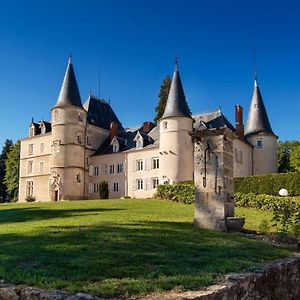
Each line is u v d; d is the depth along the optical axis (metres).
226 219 14.59
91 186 55.09
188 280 6.72
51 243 9.79
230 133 15.54
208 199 14.93
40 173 58.28
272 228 15.84
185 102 48.72
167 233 12.30
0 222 18.39
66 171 51.91
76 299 5.44
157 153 50.09
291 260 9.41
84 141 54.78
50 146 57.81
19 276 6.67
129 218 17.56
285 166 68.12
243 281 7.01
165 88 66.19
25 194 59.44
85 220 16.48
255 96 53.25
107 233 11.50
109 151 54.94
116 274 7.02
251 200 26.58
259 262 8.90
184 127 47.28
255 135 50.94
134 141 54.25
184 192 32.62
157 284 6.42
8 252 8.70
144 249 9.36
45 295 5.64
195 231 13.47
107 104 64.25
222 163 14.96
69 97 53.69
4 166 88.75
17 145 79.56
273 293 8.05
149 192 49.84
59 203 31.55
